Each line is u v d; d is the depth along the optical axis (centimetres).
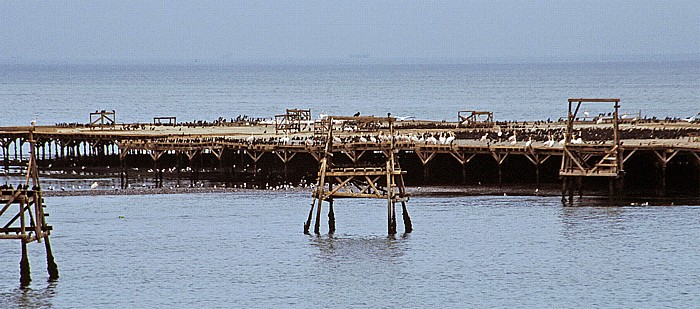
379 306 17388
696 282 18662
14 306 17175
